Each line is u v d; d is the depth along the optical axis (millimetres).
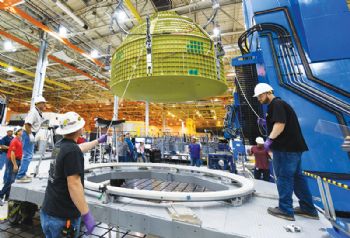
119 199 1947
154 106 20656
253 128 4066
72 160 1319
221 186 2658
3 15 7641
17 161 3916
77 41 9531
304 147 1630
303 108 2859
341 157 2561
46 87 15203
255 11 3490
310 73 2895
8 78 14250
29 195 2254
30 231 2652
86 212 1289
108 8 7086
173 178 3328
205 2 6590
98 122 3188
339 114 2629
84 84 14914
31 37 8898
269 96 1882
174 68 1751
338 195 2400
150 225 1573
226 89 2195
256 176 5125
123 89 2223
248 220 1553
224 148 8430
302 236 1318
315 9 3002
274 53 3199
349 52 2801
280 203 1649
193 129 21062
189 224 1451
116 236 2553
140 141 10203
